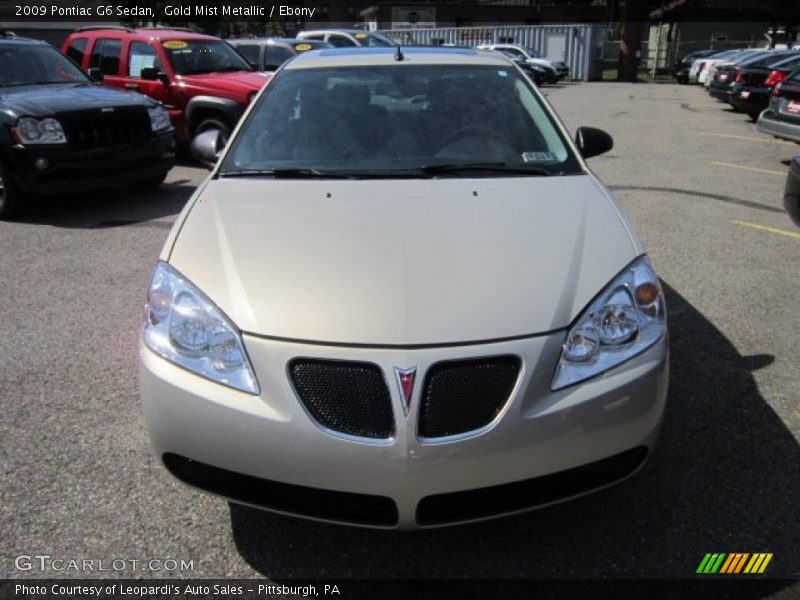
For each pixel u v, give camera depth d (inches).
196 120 371.2
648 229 255.3
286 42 510.0
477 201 112.0
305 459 83.7
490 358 84.4
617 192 315.6
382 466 82.2
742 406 132.7
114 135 282.5
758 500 106.7
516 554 97.0
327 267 94.7
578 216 108.1
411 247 98.3
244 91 352.5
